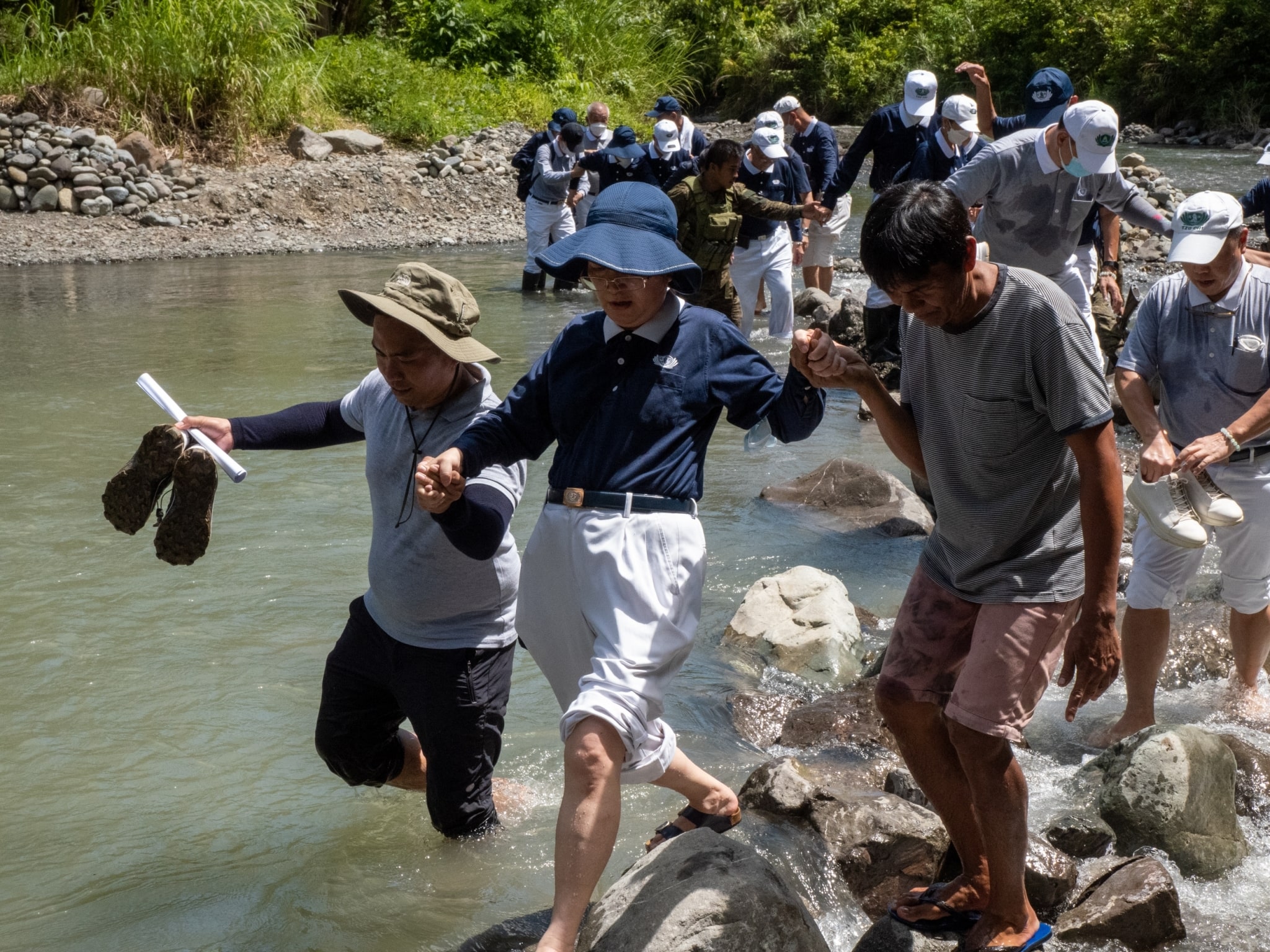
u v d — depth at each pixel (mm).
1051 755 4188
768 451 7797
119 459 7203
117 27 18844
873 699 4422
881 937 3139
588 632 3094
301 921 3211
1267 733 4254
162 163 17547
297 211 17844
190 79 18734
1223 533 4227
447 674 3314
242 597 5340
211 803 3801
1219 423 4059
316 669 4695
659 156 11797
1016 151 5641
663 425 3020
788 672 4832
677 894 2932
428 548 3246
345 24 25531
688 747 4203
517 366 9719
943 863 3500
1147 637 4160
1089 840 3525
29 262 14953
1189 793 3529
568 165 13242
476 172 19844
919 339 3010
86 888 3363
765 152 9852
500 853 3525
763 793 3615
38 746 4105
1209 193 3996
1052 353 2766
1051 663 2973
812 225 11688
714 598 5520
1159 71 28391
